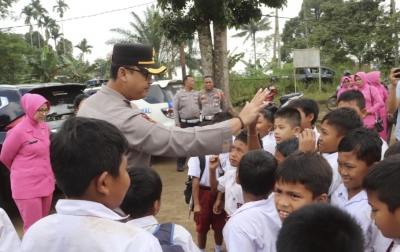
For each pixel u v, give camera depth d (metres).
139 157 2.12
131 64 2.10
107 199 1.28
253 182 2.16
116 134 1.31
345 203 2.15
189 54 26.69
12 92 5.04
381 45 21.23
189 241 1.93
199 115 7.25
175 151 2.02
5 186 4.92
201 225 3.65
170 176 6.86
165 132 2.03
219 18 10.57
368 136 2.05
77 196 1.26
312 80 18.28
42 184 3.98
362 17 24.48
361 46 22.80
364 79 5.81
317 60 16.34
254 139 2.72
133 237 1.17
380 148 2.04
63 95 5.65
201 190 3.61
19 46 25.66
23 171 3.90
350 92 3.75
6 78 25.44
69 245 1.18
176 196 5.75
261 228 2.06
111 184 1.27
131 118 2.05
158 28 11.45
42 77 22.72
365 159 2.01
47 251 1.19
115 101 2.12
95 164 1.22
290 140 2.57
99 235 1.17
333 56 23.97
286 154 2.50
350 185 2.07
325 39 24.61
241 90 17.89
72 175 1.23
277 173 1.92
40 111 3.93
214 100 7.24
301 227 1.22
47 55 22.48
